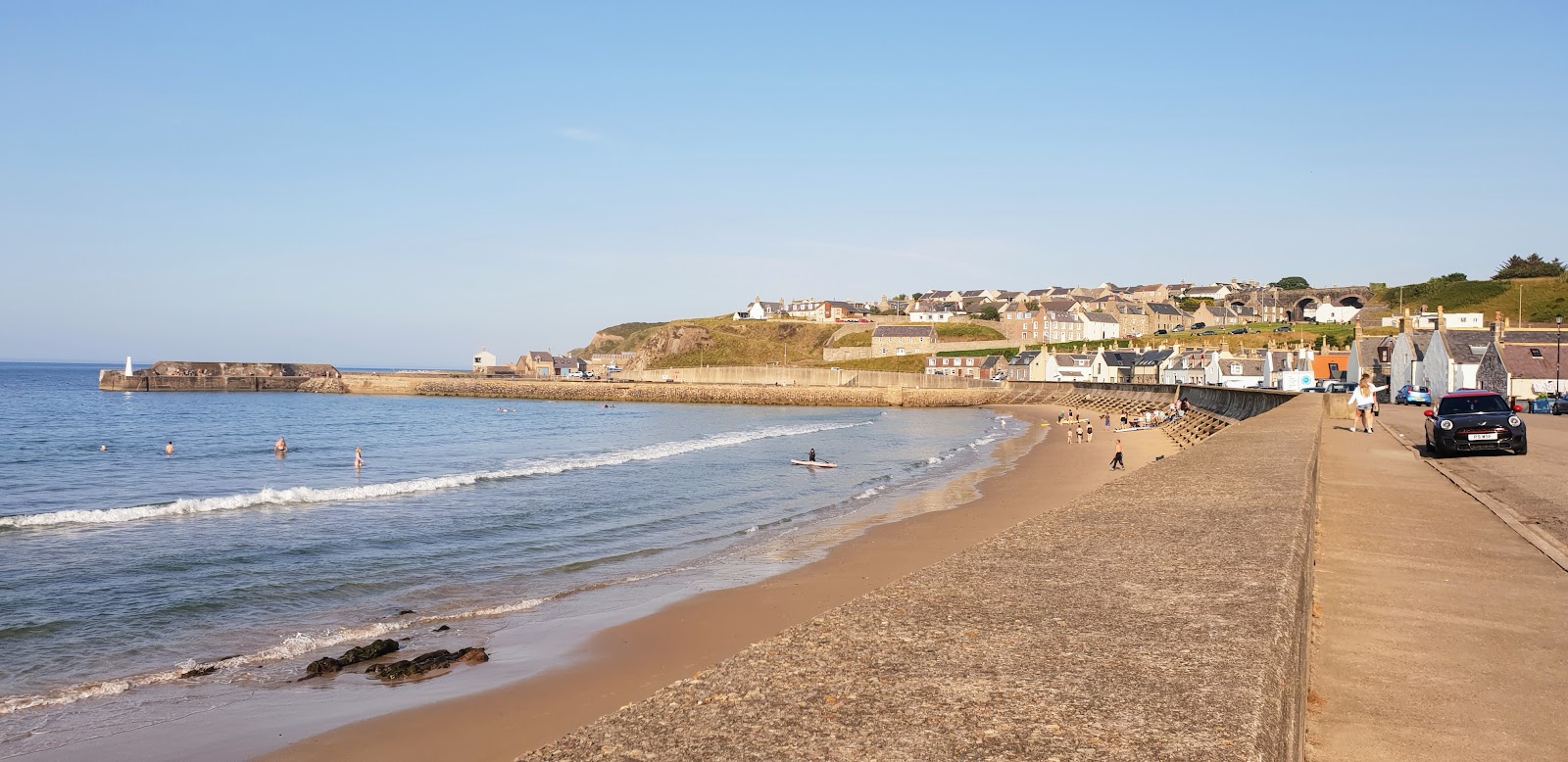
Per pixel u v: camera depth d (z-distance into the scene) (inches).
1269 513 287.9
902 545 858.8
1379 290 6112.2
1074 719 114.7
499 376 6820.9
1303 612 216.8
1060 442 2138.3
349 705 457.4
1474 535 426.9
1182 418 2442.2
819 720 117.6
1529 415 1688.0
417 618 627.2
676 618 616.4
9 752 402.9
